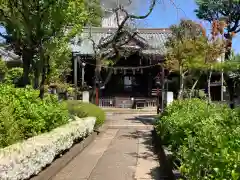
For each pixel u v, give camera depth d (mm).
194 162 3021
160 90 20484
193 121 4887
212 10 20656
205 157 2818
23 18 6098
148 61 24266
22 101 5027
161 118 7852
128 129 11570
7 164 3229
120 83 26391
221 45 13438
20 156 3564
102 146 7949
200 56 13016
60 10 6062
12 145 3854
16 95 5117
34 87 7180
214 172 2592
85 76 24812
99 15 10930
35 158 4070
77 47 22078
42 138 4719
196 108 6848
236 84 19844
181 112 6566
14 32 6324
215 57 13594
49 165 4930
